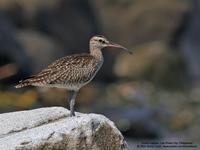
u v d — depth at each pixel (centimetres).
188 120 3041
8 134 1455
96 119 1420
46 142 1374
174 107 3306
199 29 4084
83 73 1555
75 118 1448
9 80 3125
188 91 3762
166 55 3950
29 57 3350
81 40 3759
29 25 3606
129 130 2742
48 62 3450
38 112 1535
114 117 2914
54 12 3672
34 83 1515
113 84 3778
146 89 3672
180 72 3928
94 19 3897
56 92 2794
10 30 3369
